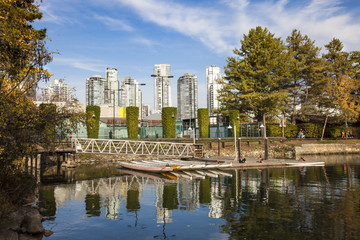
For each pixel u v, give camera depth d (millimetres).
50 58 12070
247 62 52438
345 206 13664
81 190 19078
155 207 14328
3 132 10531
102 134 48094
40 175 26875
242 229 10656
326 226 10742
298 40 57031
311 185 19594
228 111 52375
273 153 47531
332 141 52812
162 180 23422
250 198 15867
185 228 10984
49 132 12508
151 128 50812
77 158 38031
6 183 11562
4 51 11125
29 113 11641
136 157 41312
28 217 10641
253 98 50188
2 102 10445
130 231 10766
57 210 13859
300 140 53000
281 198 15680
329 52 62312
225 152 45125
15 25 12328
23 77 11992
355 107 52594
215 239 9742
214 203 14922
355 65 61594
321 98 54406
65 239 9891
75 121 13594
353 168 29156
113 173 28234
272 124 55594
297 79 56594
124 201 15750
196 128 52094
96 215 12938
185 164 29922
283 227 10742
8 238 8406
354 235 9750
